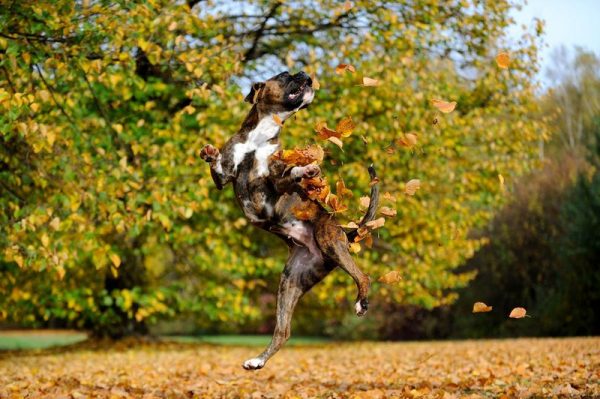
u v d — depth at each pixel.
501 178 5.79
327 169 16.19
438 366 11.36
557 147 40.50
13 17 9.67
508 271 26.58
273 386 9.05
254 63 16.77
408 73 15.46
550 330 23.20
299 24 16.12
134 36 10.65
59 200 10.91
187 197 11.89
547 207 26.38
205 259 16.02
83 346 19.55
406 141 5.96
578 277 22.22
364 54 15.04
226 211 14.36
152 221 14.33
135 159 12.05
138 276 19.97
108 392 8.51
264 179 5.69
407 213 16.02
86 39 10.55
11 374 11.10
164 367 12.30
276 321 5.72
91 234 10.94
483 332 26.83
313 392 8.27
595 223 21.67
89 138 11.59
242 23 16.31
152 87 14.09
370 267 17.05
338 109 14.62
